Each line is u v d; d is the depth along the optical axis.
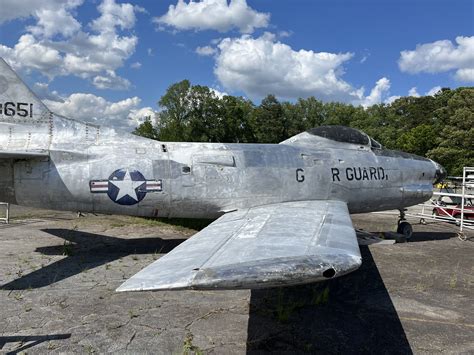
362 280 6.82
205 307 5.37
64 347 4.14
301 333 4.66
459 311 5.48
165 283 3.08
